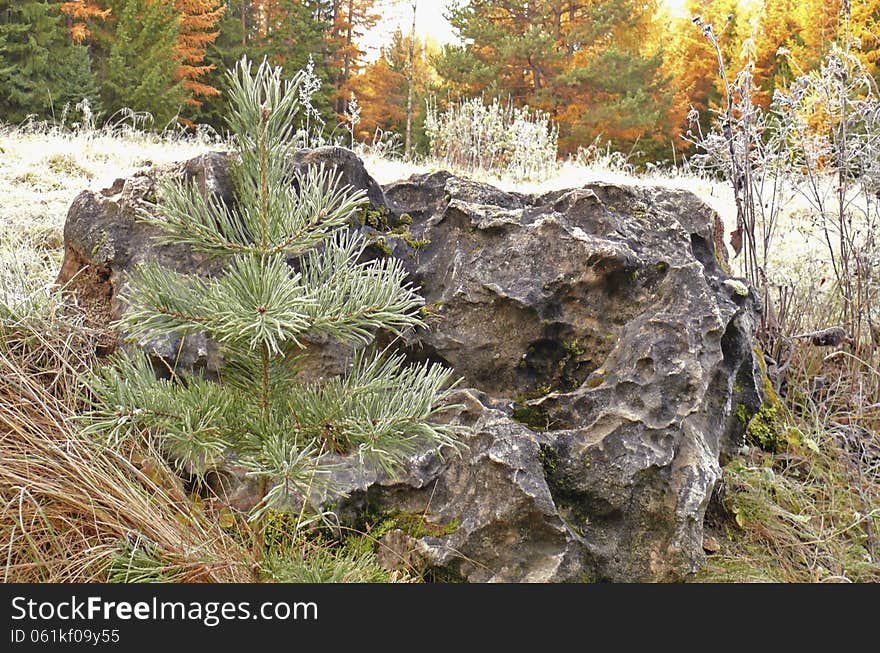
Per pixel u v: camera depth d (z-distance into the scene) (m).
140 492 2.33
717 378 2.82
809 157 4.15
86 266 3.05
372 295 1.79
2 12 17.53
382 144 10.69
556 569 2.29
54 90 17.48
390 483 2.52
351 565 2.29
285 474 1.66
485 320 2.82
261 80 1.69
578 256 2.78
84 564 2.17
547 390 2.79
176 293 1.76
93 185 6.50
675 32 25.73
